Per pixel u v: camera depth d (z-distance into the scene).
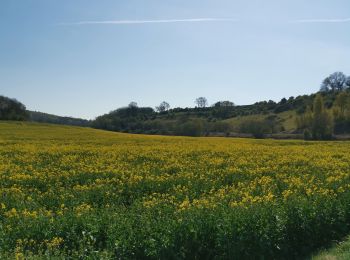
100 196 13.84
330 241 11.75
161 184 16.20
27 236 9.47
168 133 97.88
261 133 94.00
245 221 10.49
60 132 56.97
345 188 15.66
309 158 27.81
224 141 47.75
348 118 96.06
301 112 131.25
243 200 12.28
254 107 165.88
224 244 9.98
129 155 27.50
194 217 10.33
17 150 29.66
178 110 173.25
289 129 107.31
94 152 29.25
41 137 46.38
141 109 162.62
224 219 10.34
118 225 9.80
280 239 10.88
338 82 163.50
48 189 15.59
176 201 13.38
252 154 29.61
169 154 28.45
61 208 11.79
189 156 28.05
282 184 16.39
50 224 9.97
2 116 108.56
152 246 9.32
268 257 10.45
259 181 16.73
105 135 54.78
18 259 7.90
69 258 8.63
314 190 14.07
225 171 19.89
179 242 9.69
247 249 10.20
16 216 10.57
